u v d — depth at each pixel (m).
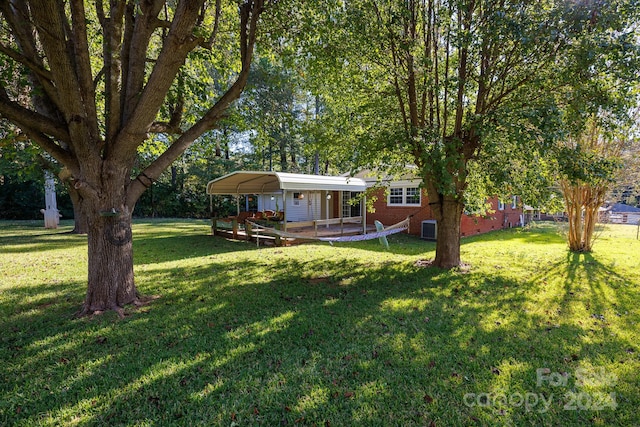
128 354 3.65
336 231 14.59
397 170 8.46
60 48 3.68
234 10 6.95
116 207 4.95
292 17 6.36
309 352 3.62
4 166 10.22
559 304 5.02
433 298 5.38
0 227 17.50
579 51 4.82
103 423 2.58
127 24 5.21
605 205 13.16
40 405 2.80
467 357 3.49
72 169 4.77
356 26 5.97
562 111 5.30
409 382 3.06
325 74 7.18
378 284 6.28
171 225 20.31
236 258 9.17
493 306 4.97
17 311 5.01
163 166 5.31
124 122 4.91
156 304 5.23
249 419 2.61
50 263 8.35
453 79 5.79
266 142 7.56
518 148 5.63
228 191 15.45
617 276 6.56
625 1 4.63
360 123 7.81
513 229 16.53
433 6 6.58
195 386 3.04
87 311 4.88
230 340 3.94
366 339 3.92
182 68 6.31
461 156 5.96
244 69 5.37
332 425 2.53
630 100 5.37
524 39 4.73
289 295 5.67
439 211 7.56
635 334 3.98
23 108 4.24
